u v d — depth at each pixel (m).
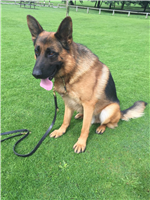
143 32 11.66
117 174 2.12
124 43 8.64
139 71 5.31
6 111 3.20
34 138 2.64
